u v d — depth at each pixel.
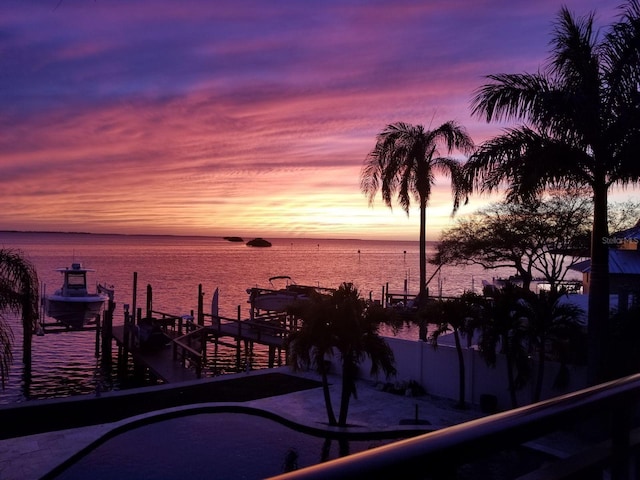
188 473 13.63
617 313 15.65
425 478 1.19
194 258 188.50
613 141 13.38
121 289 80.19
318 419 18.03
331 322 16.53
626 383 1.79
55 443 15.11
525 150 14.05
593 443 1.70
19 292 14.94
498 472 1.47
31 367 35.41
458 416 18.44
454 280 108.06
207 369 32.25
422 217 31.78
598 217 14.27
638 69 12.84
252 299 49.03
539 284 39.44
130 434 16.42
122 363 37.38
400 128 31.77
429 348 21.38
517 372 18.77
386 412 18.91
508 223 37.22
